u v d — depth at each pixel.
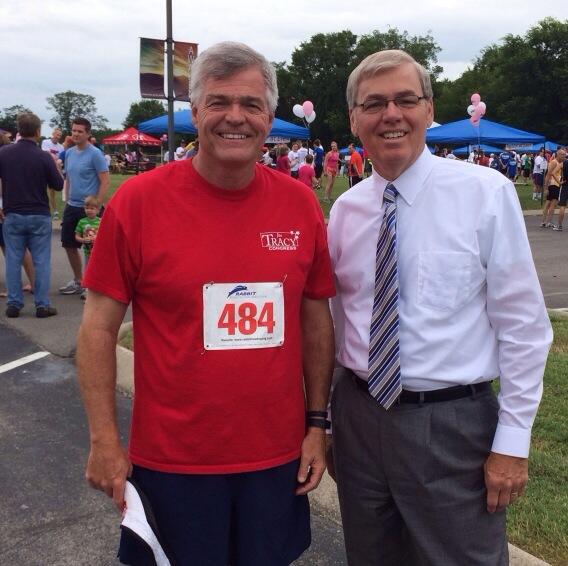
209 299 1.75
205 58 1.76
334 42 75.44
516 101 58.12
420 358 1.82
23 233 6.33
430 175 1.84
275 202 1.85
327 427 2.13
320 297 2.01
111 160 45.09
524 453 1.78
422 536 1.90
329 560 2.67
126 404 4.25
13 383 4.68
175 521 1.83
